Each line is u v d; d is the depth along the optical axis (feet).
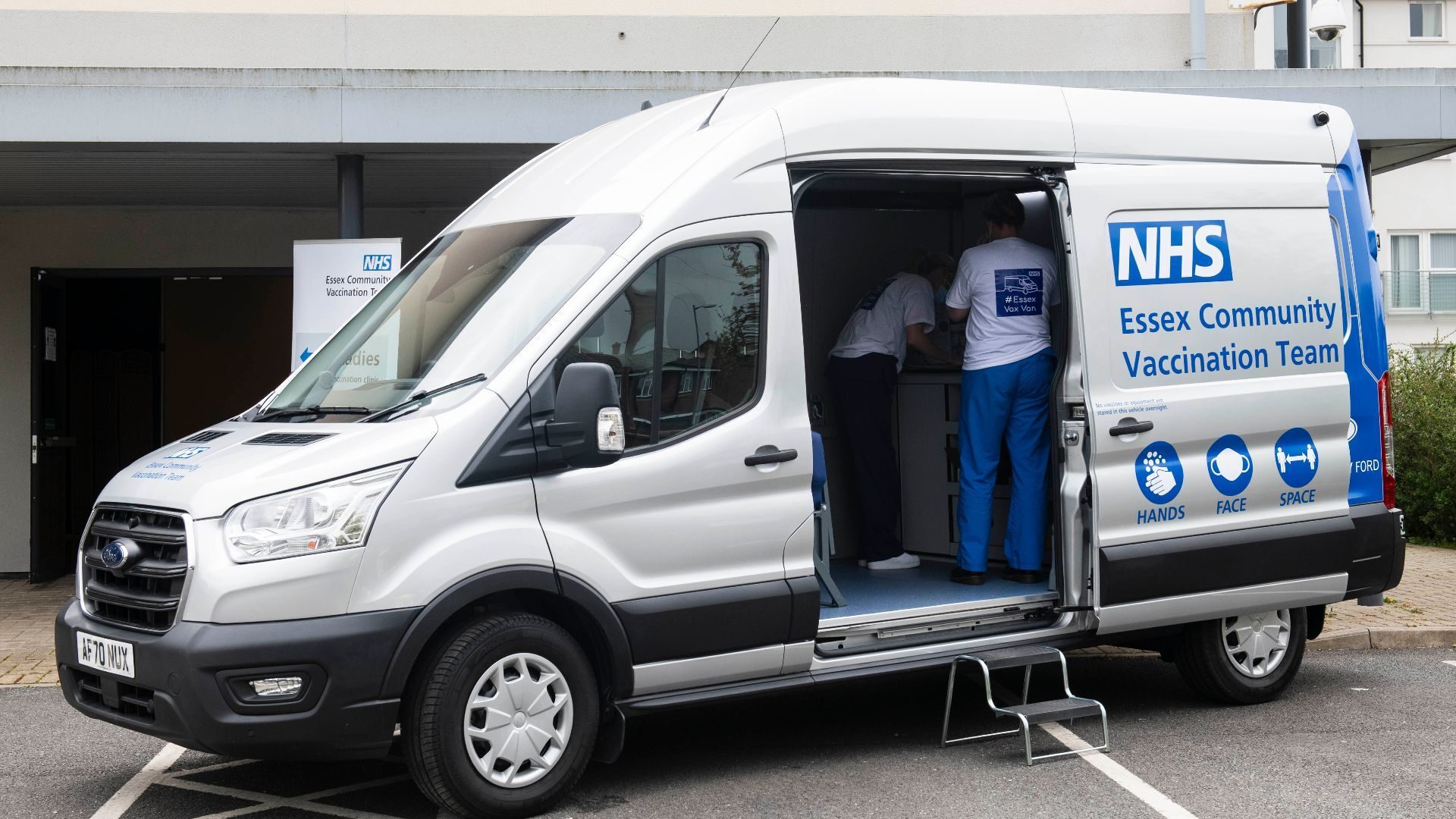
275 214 40.45
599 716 17.69
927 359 25.86
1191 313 21.71
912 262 26.05
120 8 35.99
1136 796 17.88
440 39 36.60
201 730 15.44
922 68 37.58
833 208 26.04
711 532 18.06
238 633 15.39
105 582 17.01
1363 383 23.34
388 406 17.29
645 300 17.89
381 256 29.60
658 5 37.06
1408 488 45.78
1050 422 21.13
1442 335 88.58
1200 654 22.68
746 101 19.67
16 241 39.60
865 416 24.79
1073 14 37.76
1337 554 22.76
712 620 17.98
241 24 36.19
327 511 15.79
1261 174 22.62
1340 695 24.07
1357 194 23.72
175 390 42.47
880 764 19.63
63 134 28.89
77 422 42.01
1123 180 21.30
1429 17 93.20
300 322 29.76
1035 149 20.62
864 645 19.90
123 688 16.51
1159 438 21.21
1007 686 24.98
